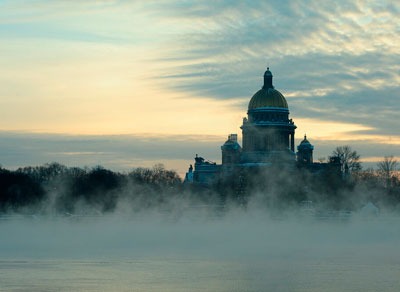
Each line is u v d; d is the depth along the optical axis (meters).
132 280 178.75
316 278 180.88
